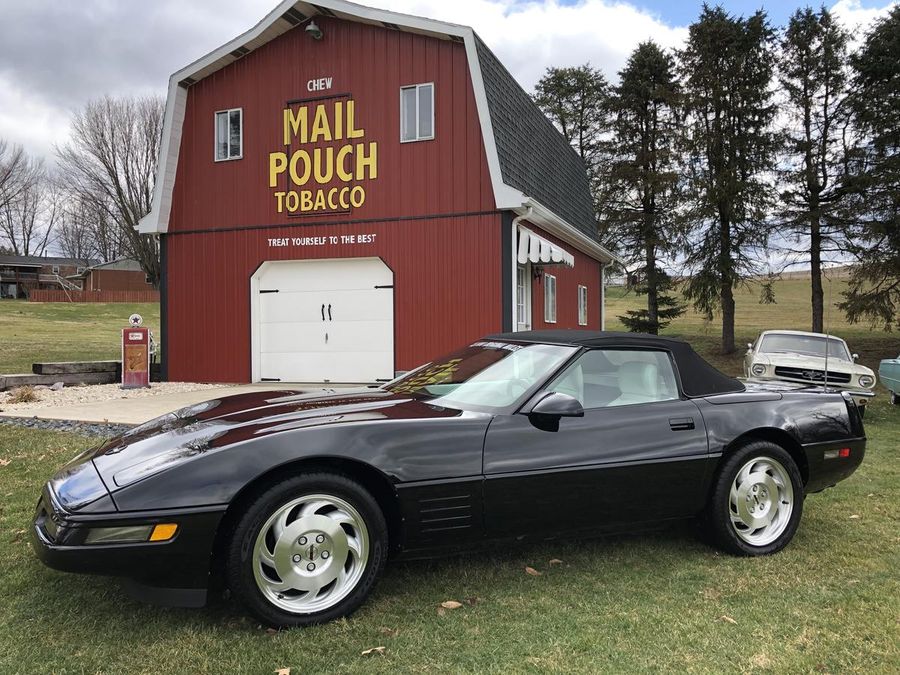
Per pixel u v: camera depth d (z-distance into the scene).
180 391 11.58
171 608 3.07
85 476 2.93
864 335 27.62
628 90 25.81
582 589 3.37
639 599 3.25
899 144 20.25
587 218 19.81
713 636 2.87
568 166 18.42
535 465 3.32
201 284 13.49
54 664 2.56
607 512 3.54
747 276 23.84
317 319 12.91
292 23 12.69
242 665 2.58
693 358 4.05
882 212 20.31
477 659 2.65
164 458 2.91
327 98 12.62
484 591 3.34
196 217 13.52
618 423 3.60
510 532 3.35
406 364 12.24
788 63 22.64
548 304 14.92
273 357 13.21
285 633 2.84
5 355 19.17
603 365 3.78
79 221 55.88
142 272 59.66
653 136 25.20
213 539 2.73
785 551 3.96
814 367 10.38
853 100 21.08
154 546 2.65
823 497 5.25
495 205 11.59
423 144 12.07
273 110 12.98
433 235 12.02
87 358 18.67
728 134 22.53
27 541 3.87
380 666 2.59
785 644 2.80
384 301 12.45
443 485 3.13
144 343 12.08
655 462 3.59
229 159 13.27
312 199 12.76
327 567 2.97
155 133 44.78
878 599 3.25
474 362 4.13
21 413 8.35
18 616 2.96
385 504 3.20
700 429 3.77
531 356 3.87
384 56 12.29
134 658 2.62
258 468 2.83
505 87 13.06
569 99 33.53
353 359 12.69
